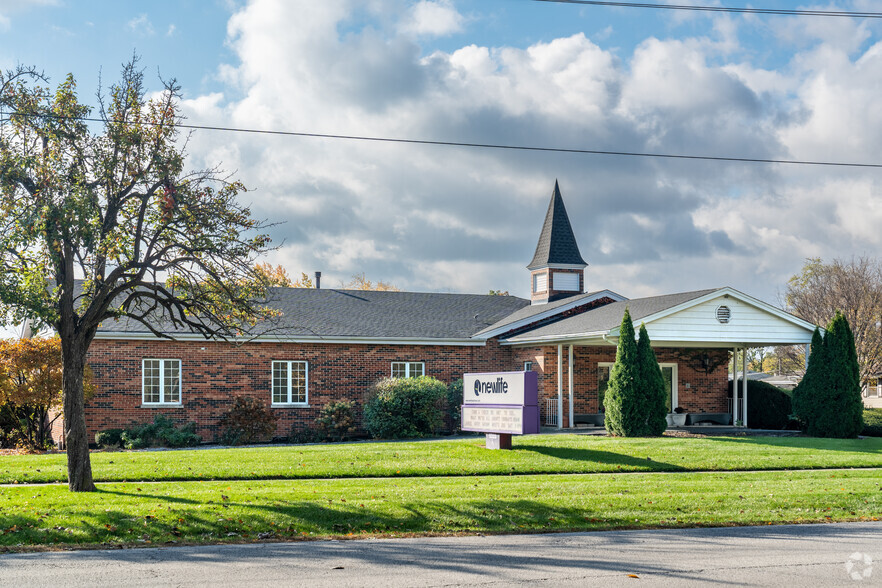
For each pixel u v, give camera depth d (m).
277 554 9.97
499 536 11.38
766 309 27.66
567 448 21.03
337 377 29.30
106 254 14.01
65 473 16.30
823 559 9.73
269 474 16.86
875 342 46.34
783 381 62.94
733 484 15.69
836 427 26.09
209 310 16.16
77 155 14.63
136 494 13.70
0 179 13.68
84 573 8.85
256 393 28.08
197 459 18.58
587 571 9.01
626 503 13.47
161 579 8.57
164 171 14.84
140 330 26.34
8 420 26.22
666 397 25.27
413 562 9.50
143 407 26.50
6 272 13.45
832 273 50.09
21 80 14.75
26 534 10.77
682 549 10.36
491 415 21.45
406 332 30.69
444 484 15.52
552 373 30.83
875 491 15.04
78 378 14.31
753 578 8.70
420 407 27.78
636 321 25.84
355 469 17.66
